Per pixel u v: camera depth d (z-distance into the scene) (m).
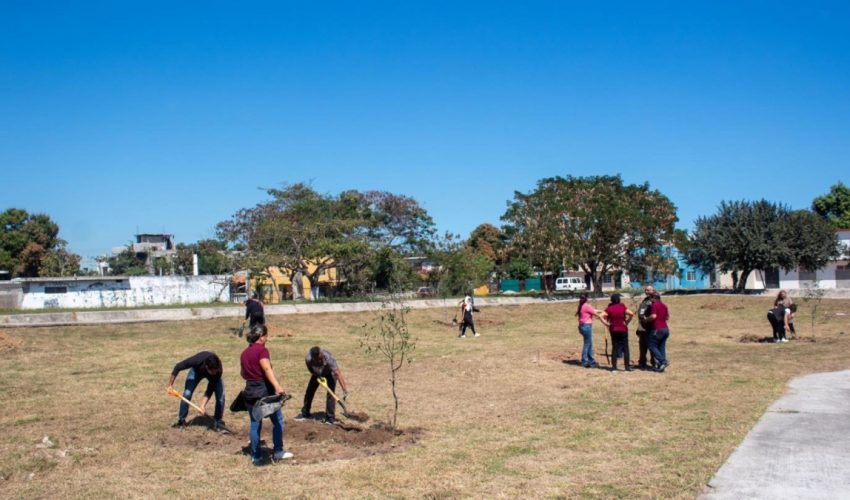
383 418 11.16
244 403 8.88
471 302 26.80
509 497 6.77
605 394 12.70
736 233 44.44
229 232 42.34
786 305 22.92
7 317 25.38
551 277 59.75
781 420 9.77
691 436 9.06
